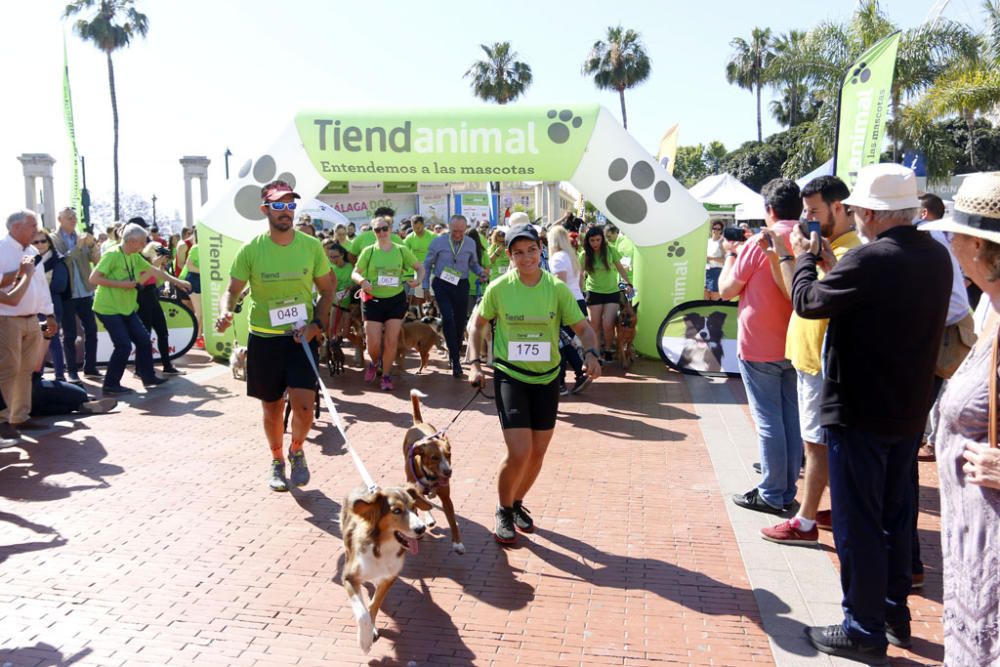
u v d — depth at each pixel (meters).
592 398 9.19
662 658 3.71
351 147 10.50
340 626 3.97
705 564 4.72
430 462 4.82
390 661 3.66
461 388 9.85
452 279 10.23
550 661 3.68
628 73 52.19
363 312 9.70
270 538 5.04
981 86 21.69
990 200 2.40
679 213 10.79
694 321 10.62
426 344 10.58
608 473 6.40
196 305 14.19
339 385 9.99
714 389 9.66
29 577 4.45
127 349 9.38
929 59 23.03
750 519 5.39
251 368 5.82
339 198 27.64
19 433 7.28
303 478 5.88
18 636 3.82
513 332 4.88
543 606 4.21
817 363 4.61
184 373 10.77
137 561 4.68
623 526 5.30
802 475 6.33
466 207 29.08
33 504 5.60
